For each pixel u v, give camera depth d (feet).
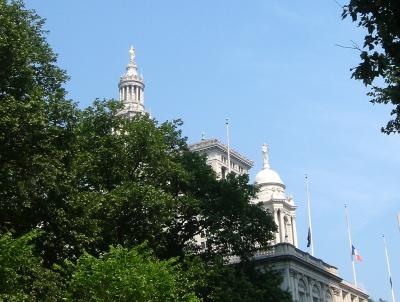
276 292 168.86
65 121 123.24
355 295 357.20
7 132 108.68
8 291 90.79
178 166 156.87
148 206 139.85
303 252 297.33
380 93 86.94
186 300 127.24
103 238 136.87
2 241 90.48
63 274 123.13
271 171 428.56
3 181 107.45
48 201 118.52
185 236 170.81
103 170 147.95
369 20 55.06
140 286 100.89
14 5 124.88
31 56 120.26
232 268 159.33
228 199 169.58
